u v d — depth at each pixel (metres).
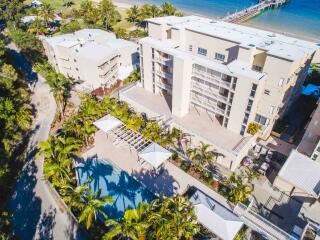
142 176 44.81
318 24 128.25
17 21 104.25
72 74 70.75
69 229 37.28
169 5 106.69
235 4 169.50
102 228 36.69
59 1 163.88
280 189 41.94
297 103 59.81
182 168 45.59
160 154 44.78
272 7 156.25
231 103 45.72
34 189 42.81
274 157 46.97
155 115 53.91
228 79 45.47
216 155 46.56
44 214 39.12
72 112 60.25
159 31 55.94
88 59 63.16
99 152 49.84
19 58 85.19
